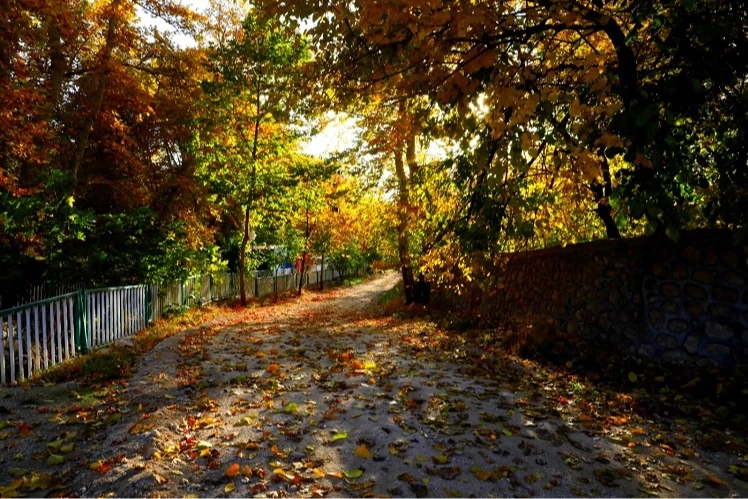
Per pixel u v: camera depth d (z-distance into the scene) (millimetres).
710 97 3186
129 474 3172
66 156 15453
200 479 3219
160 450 3576
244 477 3256
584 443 4180
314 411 4754
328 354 7918
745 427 4539
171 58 17156
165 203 19000
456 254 5484
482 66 3336
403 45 3691
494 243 4367
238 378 5918
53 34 12422
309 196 19234
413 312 15219
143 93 15414
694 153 3496
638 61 4223
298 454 3691
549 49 4121
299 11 3723
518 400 5410
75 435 4000
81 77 15914
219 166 17516
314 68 4516
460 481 3393
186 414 4523
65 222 10070
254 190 17719
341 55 4242
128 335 9812
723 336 5699
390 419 4609
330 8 3664
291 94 4730
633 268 7047
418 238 12703
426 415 4777
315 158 20172
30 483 3092
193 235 16047
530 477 3473
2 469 3393
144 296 11062
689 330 6090
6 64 9469
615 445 4168
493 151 3686
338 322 13758
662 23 2910
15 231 9359
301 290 28938
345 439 4066
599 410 5141
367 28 3561
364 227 23219
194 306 15766
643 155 2709
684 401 5238
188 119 16969
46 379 5938
